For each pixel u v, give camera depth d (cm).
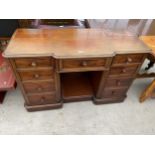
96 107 154
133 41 118
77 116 144
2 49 163
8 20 141
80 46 105
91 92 154
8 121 135
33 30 122
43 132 129
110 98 153
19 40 106
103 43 111
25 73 107
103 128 136
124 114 150
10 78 131
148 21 195
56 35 117
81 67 108
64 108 150
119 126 139
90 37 118
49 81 118
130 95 172
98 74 133
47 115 142
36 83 117
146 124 143
